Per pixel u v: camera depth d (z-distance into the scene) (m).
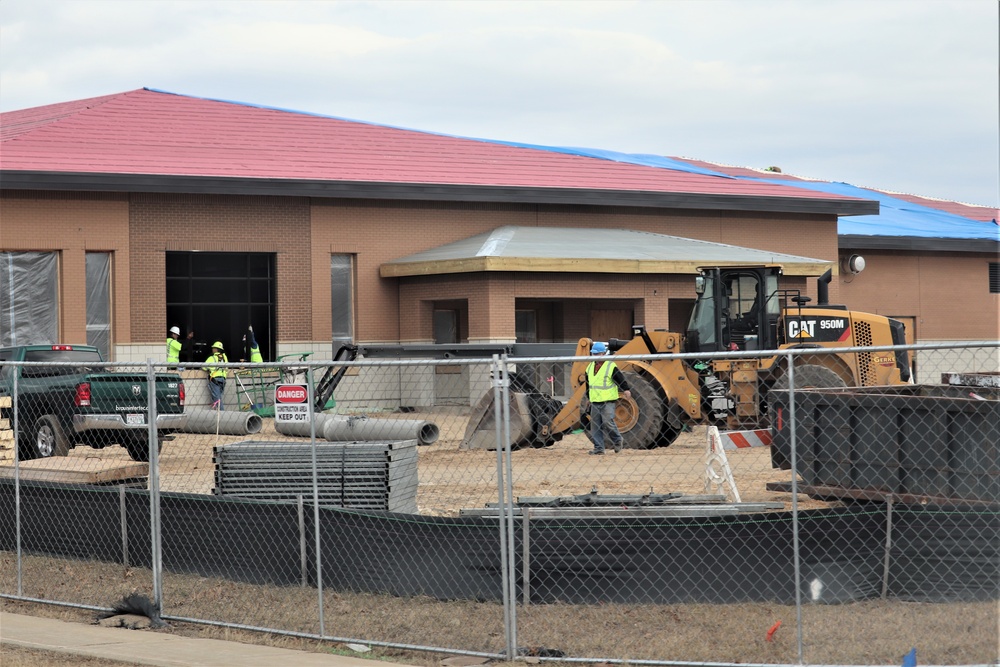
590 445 22.58
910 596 10.23
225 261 33.69
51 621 11.03
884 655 8.89
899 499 11.27
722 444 14.55
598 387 20.58
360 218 34.53
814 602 10.20
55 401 19.80
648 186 39.06
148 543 12.55
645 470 18.75
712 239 39.34
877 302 43.78
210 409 28.38
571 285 33.38
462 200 35.38
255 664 9.19
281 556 11.67
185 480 18.33
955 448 10.94
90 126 35.09
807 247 40.94
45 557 13.27
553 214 37.19
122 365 11.33
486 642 9.66
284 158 35.28
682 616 10.02
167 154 33.62
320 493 13.09
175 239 32.06
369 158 36.91
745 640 9.35
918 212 53.34
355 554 11.26
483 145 41.25
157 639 10.23
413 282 34.66
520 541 10.62
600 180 38.78
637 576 10.38
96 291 31.31
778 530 10.28
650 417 21.62
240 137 36.72
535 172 38.53
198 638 10.28
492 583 10.69
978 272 45.97
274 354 33.88
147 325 31.66
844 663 8.79
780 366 21.70
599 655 9.23
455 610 10.48
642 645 9.36
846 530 10.27
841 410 11.80
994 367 45.91
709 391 22.14
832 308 23.03
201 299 33.41
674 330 38.22
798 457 12.16
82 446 21.12
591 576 10.44
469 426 21.81
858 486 11.67
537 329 37.66
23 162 30.56
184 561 12.27
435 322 35.44
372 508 13.04
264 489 13.21
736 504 13.06
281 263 33.50
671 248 35.44
